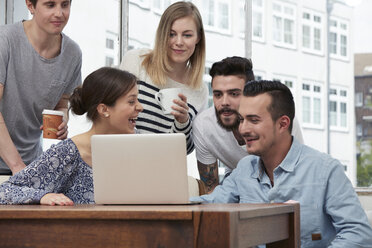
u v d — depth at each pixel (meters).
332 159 2.12
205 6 4.24
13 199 1.89
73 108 2.28
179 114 2.65
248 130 2.10
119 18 4.02
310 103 6.34
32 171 2.05
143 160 1.72
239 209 1.46
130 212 1.45
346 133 5.93
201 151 2.87
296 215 1.78
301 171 2.11
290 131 2.13
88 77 2.24
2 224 1.57
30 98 2.89
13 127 2.90
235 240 1.40
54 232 1.53
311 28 6.14
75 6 4.14
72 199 2.14
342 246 1.96
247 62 2.66
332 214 2.06
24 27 2.83
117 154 1.74
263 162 2.19
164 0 4.06
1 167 2.91
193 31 2.79
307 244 2.09
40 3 2.62
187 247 1.42
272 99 2.08
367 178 5.26
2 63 2.76
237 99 2.63
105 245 1.48
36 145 3.08
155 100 2.83
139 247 1.45
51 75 2.90
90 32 4.11
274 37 5.66
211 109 2.85
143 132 2.82
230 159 2.82
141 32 4.06
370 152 5.42
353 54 5.53
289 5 5.88
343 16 6.02
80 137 2.17
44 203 1.85
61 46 2.89
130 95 2.22
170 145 1.70
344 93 6.20
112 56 4.07
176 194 1.71
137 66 2.88
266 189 2.17
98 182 1.77
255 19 5.41
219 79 2.64
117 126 2.23
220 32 4.24
